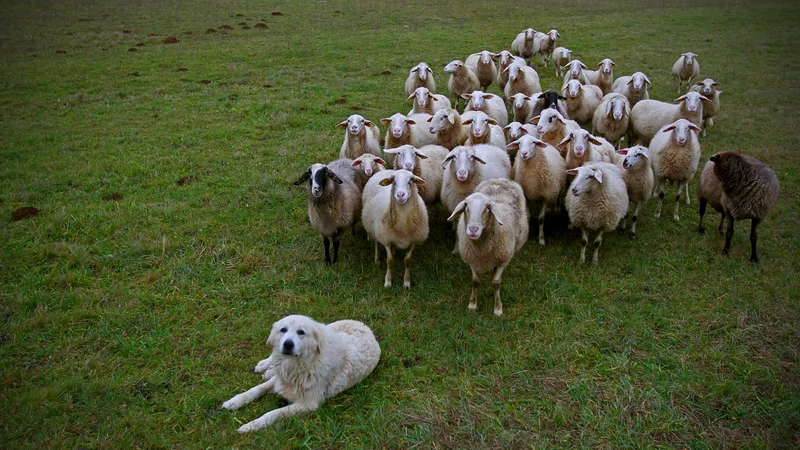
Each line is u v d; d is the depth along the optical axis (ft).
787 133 45.57
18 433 17.15
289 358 17.78
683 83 62.28
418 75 51.80
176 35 82.84
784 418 17.70
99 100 54.90
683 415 18.21
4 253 27.68
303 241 30.19
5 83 59.11
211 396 18.94
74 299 24.36
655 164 32.42
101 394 19.11
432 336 22.43
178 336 22.36
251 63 68.23
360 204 28.86
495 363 20.72
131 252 28.19
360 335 20.33
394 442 17.06
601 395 18.99
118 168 38.81
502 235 22.53
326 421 17.88
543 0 121.90
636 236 30.73
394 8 108.06
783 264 27.07
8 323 22.62
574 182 26.55
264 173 38.29
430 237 30.96
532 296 25.17
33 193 34.53
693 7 113.29
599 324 22.93
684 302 24.25
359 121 33.78
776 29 90.22
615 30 90.53
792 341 21.45
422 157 30.25
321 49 75.15
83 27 86.43
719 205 29.17
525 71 49.44
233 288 25.64
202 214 32.60
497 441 17.11
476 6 111.96
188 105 53.31
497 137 35.68
